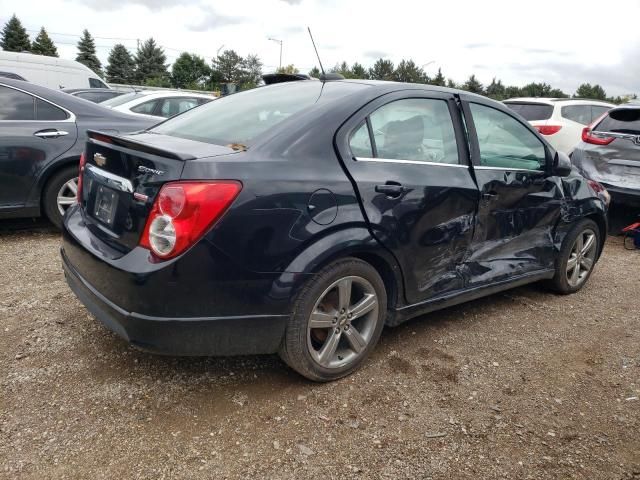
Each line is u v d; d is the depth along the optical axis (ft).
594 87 227.81
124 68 256.52
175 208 7.37
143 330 7.66
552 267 13.73
